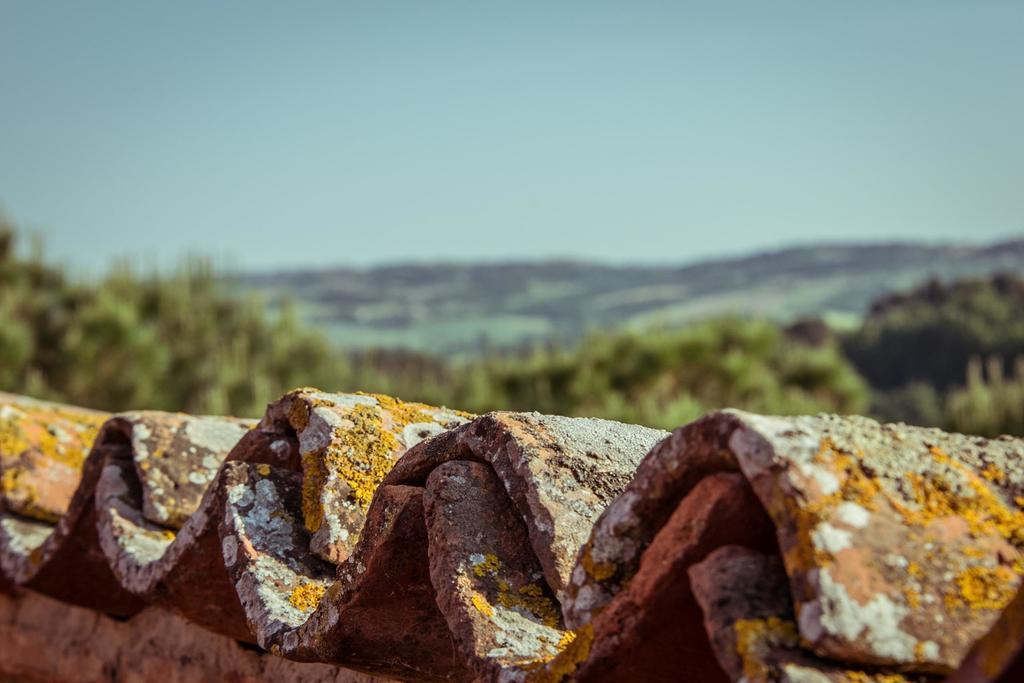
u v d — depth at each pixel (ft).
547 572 6.71
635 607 5.67
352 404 9.25
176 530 10.41
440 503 7.04
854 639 4.85
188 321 73.61
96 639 12.49
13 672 13.53
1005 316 188.14
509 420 7.38
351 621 7.45
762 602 5.16
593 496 7.04
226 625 9.66
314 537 8.43
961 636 4.98
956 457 5.68
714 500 5.42
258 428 9.34
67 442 13.21
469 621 6.60
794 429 5.36
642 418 51.78
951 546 5.22
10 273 72.02
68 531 11.14
